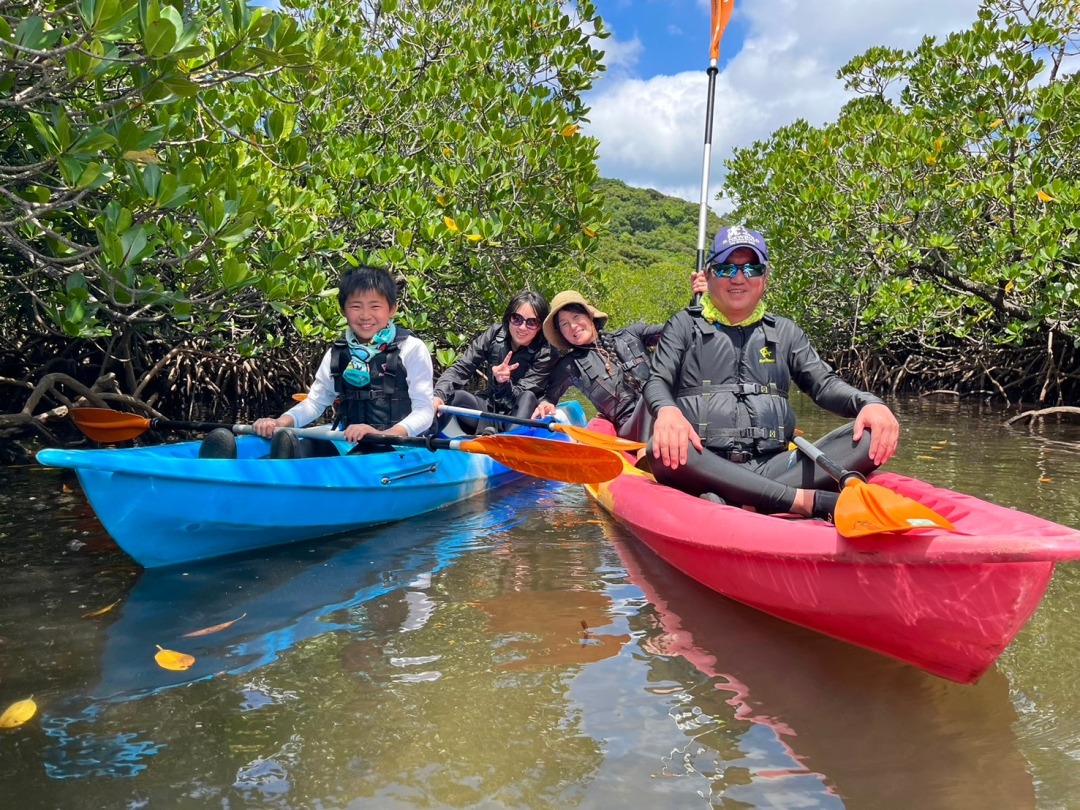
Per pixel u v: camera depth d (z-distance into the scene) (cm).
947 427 748
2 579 272
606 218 758
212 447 339
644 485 335
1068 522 355
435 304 752
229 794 149
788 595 224
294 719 177
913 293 932
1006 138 896
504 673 202
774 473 285
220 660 208
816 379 289
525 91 813
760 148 1416
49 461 255
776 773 156
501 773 157
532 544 330
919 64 1105
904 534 183
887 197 1066
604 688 193
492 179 735
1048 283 820
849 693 191
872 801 146
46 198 341
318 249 600
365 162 678
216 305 496
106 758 160
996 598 171
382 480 360
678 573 288
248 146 507
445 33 831
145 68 311
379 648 217
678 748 166
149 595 258
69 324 365
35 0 316
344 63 682
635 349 445
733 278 290
